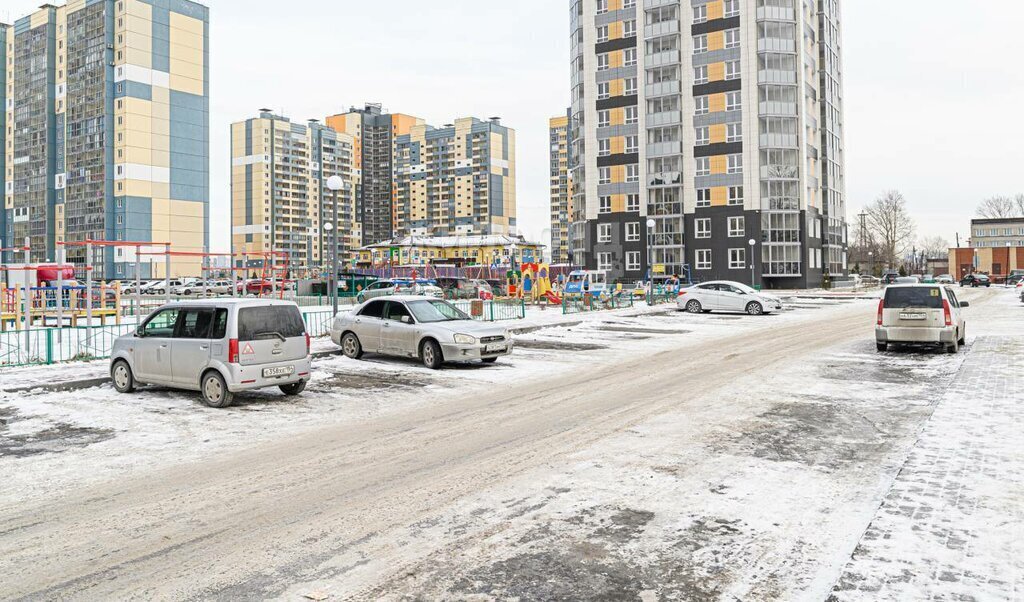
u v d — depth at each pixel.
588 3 68.94
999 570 4.22
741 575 4.27
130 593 4.11
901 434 7.92
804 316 27.56
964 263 104.44
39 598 4.06
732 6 62.56
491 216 151.88
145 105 97.62
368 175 162.75
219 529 5.14
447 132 155.75
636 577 4.27
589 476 6.41
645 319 26.48
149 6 97.75
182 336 10.53
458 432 8.32
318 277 46.16
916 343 16.89
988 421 8.23
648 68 65.69
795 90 62.03
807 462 6.81
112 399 10.72
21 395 11.01
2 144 111.56
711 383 11.73
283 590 4.13
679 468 6.64
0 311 20.72
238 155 143.00
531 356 15.93
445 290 41.03
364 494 5.95
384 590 4.12
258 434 8.34
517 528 5.11
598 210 68.50
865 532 4.87
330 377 12.89
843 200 77.06
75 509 5.63
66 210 102.69
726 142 62.78
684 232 64.50
